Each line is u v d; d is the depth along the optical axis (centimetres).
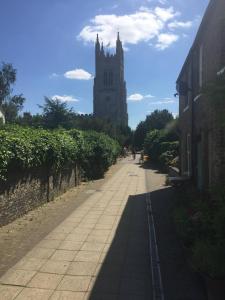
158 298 659
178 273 771
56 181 1695
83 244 966
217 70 1139
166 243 978
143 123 8881
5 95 5819
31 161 1275
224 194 743
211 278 675
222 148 1140
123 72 12538
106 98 12106
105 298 659
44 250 907
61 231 1088
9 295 658
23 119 5294
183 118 2173
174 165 2750
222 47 1145
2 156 1020
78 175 2241
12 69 5831
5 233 1039
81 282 723
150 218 1281
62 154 1695
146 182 2400
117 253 898
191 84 1767
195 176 1703
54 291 679
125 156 7656
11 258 841
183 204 1239
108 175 2933
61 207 1466
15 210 1194
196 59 1639
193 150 1723
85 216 1309
